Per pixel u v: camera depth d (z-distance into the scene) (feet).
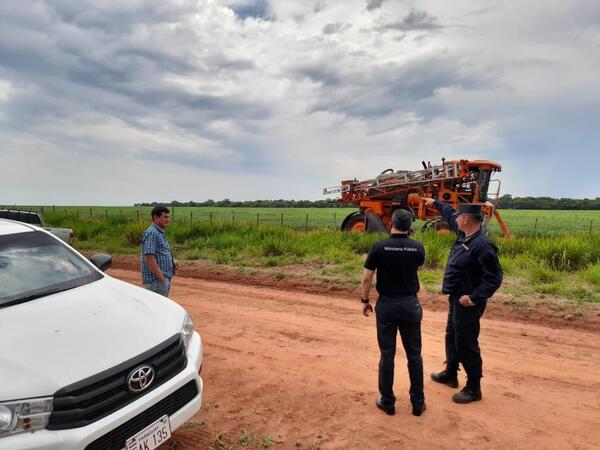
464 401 13.60
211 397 13.97
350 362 16.81
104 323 10.11
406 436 11.76
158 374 9.62
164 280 17.62
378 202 56.08
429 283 28.63
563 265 32.78
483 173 50.14
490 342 19.08
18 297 10.88
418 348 12.98
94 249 49.65
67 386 8.09
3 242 12.57
